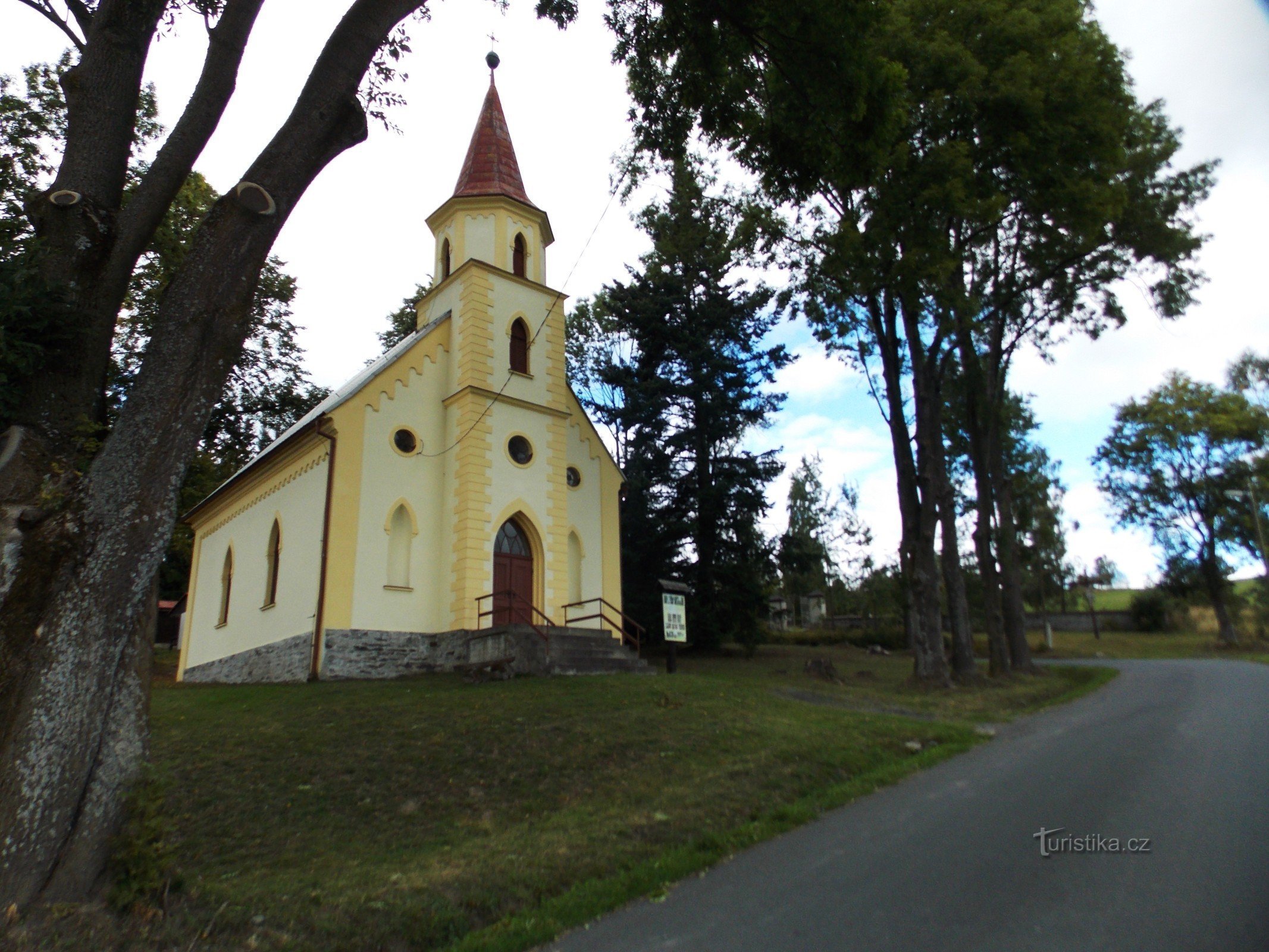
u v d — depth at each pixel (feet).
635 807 30.45
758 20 39.63
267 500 77.25
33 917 17.75
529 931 20.33
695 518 102.01
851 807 30.86
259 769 34.30
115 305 24.98
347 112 27.17
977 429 90.02
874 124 41.96
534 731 40.37
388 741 38.34
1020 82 60.34
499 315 75.41
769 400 108.78
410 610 66.69
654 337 107.86
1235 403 150.00
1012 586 92.73
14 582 20.51
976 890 20.56
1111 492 162.40
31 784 18.85
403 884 22.97
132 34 27.32
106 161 26.09
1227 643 144.87
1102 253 80.74
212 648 85.15
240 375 111.34
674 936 19.53
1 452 21.91
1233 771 30.86
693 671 85.56
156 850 20.17
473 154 84.58
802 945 18.11
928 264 61.00
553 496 75.00
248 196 24.56
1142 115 78.79
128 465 21.91
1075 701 61.52
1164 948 16.42
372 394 68.95
